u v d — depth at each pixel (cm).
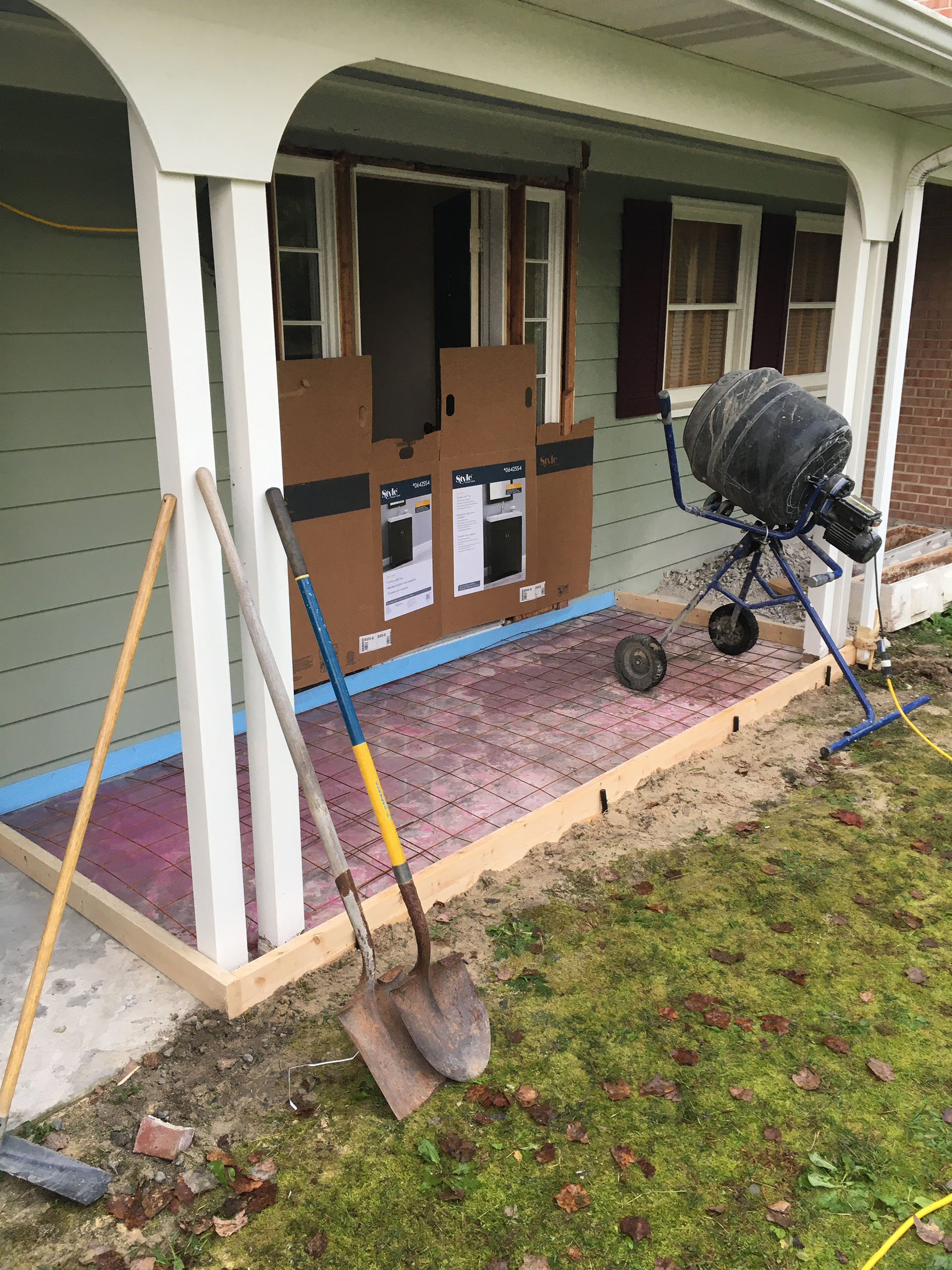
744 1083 253
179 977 285
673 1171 226
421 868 336
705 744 446
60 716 388
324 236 435
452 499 505
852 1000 285
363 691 503
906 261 487
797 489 415
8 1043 262
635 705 483
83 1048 261
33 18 314
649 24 307
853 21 322
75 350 365
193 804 268
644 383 616
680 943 310
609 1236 210
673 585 680
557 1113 242
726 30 315
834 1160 229
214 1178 223
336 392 433
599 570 630
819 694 516
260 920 294
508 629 580
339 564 455
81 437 372
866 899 335
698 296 666
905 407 825
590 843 370
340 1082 252
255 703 270
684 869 353
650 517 659
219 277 245
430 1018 257
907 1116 242
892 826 385
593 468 602
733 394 426
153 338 237
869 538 419
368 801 386
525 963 299
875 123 448
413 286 664
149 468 395
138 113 214
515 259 505
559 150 516
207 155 227
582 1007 280
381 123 431
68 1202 219
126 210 370
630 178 572
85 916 318
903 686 529
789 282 721
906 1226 211
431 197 630
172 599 256
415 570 496
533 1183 223
